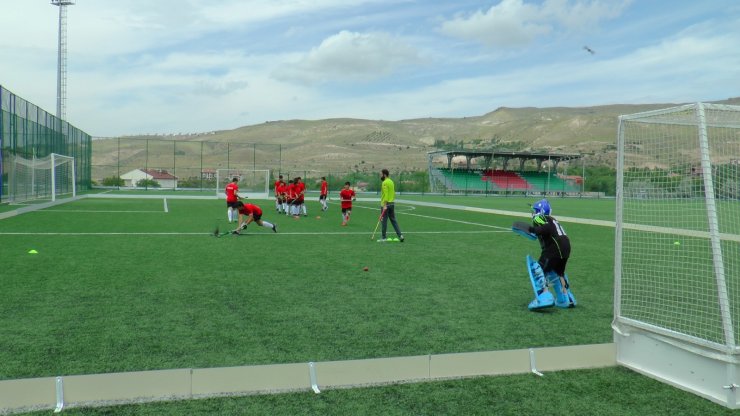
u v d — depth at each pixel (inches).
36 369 177.6
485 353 185.8
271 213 995.9
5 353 193.0
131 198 1449.3
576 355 195.3
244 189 1796.3
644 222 690.2
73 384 156.0
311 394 164.2
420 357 179.6
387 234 633.0
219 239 550.3
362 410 152.9
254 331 224.5
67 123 1476.4
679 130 222.2
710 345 167.9
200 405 154.4
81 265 375.2
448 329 233.0
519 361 189.2
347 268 383.6
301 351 200.2
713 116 192.5
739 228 601.9
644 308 277.6
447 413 152.5
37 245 473.1
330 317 249.1
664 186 239.6
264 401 157.9
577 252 499.2
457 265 404.5
